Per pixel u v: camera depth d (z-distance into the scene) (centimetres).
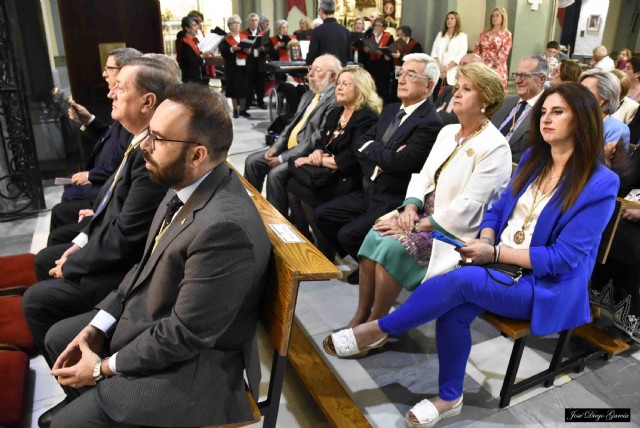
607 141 282
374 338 214
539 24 798
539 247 186
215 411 145
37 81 475
